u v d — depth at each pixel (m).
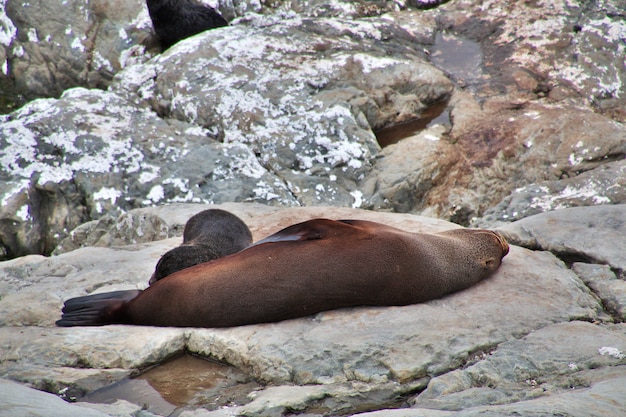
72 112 41.84
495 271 22.73
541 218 27.62
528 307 20.30
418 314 19.55
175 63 46.16
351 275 19.30
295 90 44.31
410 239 20.28
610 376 16.00
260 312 19.14
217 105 43.09
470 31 52.44
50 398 13.68
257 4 58.25
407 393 16.64
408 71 46.47
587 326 19.02
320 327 18.95
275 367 17.61
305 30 50.28
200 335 18.95
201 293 19.16
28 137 40.25
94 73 51.91
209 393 17.11
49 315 20.75
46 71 51.91
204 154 39.66
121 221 32.09
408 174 39.75
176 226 29.95
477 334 18.61
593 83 46.00
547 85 46.34
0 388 13.67
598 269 23.64
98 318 20.09
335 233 19.86
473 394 15.81
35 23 52.41
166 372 18.20
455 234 22.75
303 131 41.81
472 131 42.59
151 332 19.19
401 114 45.66
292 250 19.42
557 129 40.84
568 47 48.78
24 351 18.39
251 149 41.16
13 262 24.67
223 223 23.89
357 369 17.33
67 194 38.69
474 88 47.00
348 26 51.56
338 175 40.28
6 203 37.91
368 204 39.09
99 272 23.47
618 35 48.38
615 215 27.27
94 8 52.78
